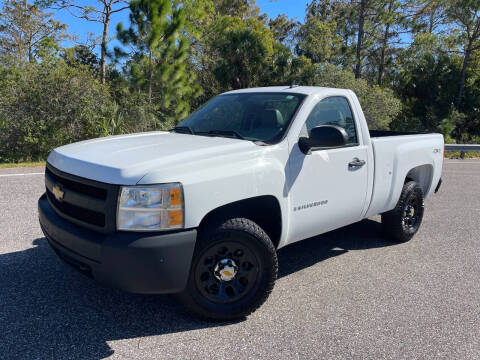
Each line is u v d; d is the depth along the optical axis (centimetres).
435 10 3106
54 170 324
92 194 283
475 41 3052
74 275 383
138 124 1519
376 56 3478
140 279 267
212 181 288
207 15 2100
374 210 454
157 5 1476
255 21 2256
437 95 3094
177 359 268
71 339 285
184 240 274
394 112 2273
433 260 462
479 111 3027
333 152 383
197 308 303
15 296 340
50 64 1276
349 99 427
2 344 274
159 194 268
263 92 421
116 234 267
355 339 299
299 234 369
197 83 1825
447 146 1518
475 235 561
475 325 323
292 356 276
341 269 429
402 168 475
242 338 296
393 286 390
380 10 2930
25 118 1191
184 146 323
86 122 1280
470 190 890
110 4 1931
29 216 556
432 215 664
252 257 316
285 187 339
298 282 395
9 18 3453
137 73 1549
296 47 2873
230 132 371
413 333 309
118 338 289
